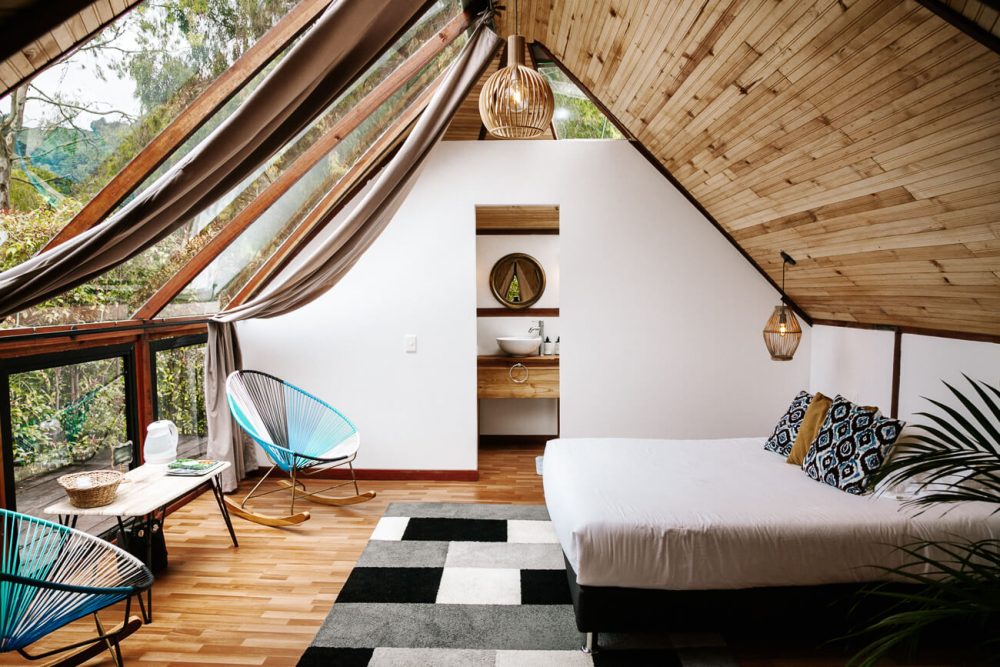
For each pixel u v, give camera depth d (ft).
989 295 8.21
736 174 10.79
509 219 17.25
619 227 13.92
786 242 11.58
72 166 6.81
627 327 14.07
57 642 7.41
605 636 7.68
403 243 14.05
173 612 8.16
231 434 13.06
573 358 14.14
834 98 7.21
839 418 9.14
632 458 10.08
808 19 6.49
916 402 10.63
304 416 13.42
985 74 5.51
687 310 14.01
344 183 12.51
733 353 14.08
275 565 9.60
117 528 9.81
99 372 10.10
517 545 10.32
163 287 10.87
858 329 12.37
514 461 15.94
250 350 14.30
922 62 5.90
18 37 4.52
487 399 17.79
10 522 6.41
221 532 10.94
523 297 17.67
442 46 9.96
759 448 10.87
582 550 7.01
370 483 14.02
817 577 7.07
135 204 4.84
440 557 9.84
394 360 14.20
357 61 4.94
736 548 7.05
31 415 8.57
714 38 7.93
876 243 9.14
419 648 7.31
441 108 8.19
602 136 14.97
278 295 11.13
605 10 9.27
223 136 4.68
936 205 7.43
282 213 11.95
